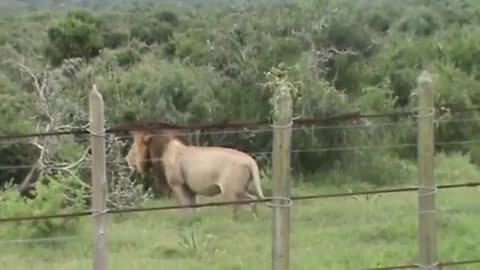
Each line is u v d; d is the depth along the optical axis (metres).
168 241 11.80
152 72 21.70
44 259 11.09
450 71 23.86
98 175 6.59
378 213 13.38
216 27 25.53
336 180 18.00
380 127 19.42
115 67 24.31
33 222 12.52
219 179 14.35
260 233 12.47
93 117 6.54
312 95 19.64
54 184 13.54
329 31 24.17
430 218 7.25
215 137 18.28
